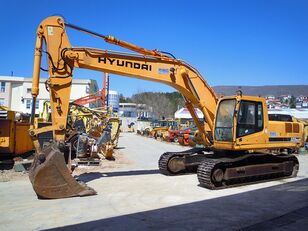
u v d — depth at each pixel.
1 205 7.77
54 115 9.30
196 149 13.32
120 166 14.60
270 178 12.01
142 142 32.16
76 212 7.28
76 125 19.75
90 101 28.89
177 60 11.23
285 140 12.29
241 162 11.05
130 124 66.00
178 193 9.38
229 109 11.11
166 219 6.92
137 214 7.23
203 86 11.76
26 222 6.56
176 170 12.46
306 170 14.67
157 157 18.66
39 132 8.94
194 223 6.69
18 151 14.36
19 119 15.87
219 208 7.86
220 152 11.83
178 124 36.03
